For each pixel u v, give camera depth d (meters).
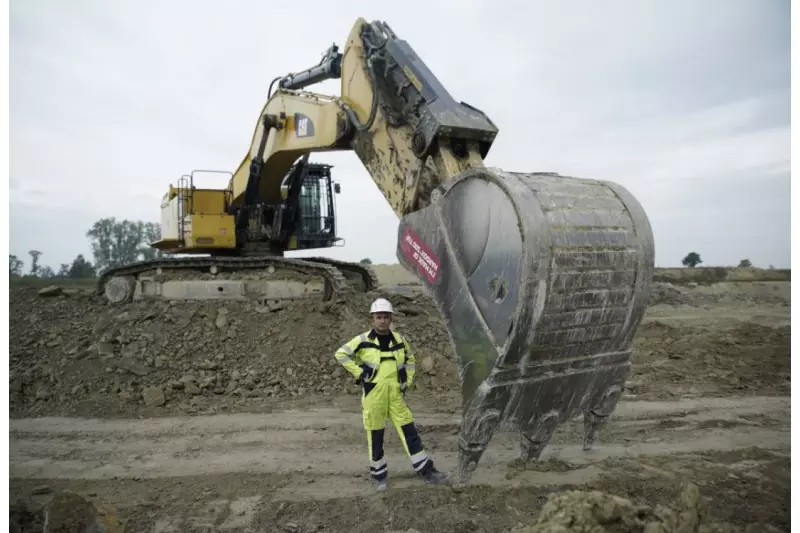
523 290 3.85
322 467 5.24
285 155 9.56
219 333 9.48
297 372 8.45
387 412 4.83
